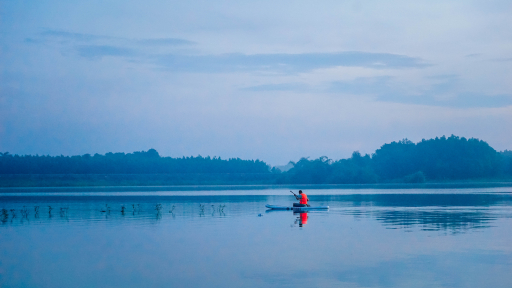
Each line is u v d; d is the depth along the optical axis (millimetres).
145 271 20312
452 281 18062
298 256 22891
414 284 17734
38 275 19875
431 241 26531
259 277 19047
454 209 47750
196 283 18328
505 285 17500
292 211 48156
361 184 178125
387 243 26125
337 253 23500
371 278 18625
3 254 24281
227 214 45062
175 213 46500
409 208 49906
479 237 27719
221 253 23891
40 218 42406
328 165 188000
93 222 38562
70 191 121250
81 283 18625
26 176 180250
